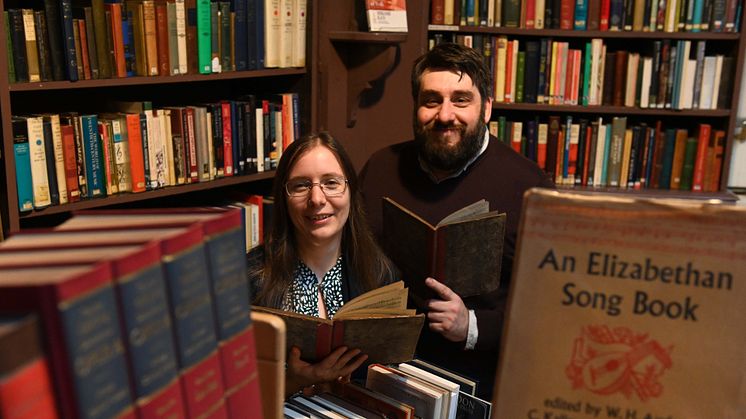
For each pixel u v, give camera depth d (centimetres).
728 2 326
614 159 344
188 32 253
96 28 228
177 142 257
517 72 339
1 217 216
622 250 72
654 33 329
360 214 170
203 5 255
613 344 73
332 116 300
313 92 295
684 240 71
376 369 129
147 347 58
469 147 195
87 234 66
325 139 163
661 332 72
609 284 73
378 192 209
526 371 75
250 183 314
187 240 63
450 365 192
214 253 67
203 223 66
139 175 247
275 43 281
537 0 330
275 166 293
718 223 71
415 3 307
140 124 245
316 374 128
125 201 243
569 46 356
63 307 50
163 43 246
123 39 236
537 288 74
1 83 205
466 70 191
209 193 302
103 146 236
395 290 138
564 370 74
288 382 131
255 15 273
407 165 208
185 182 262
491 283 156
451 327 157
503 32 332
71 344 51
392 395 126
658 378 73
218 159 272
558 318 74
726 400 72
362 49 297
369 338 128
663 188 345
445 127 194
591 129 342
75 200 231
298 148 161
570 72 337
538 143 346
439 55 194
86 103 270
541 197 74
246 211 287
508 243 194
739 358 71
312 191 158
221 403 68
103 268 54
